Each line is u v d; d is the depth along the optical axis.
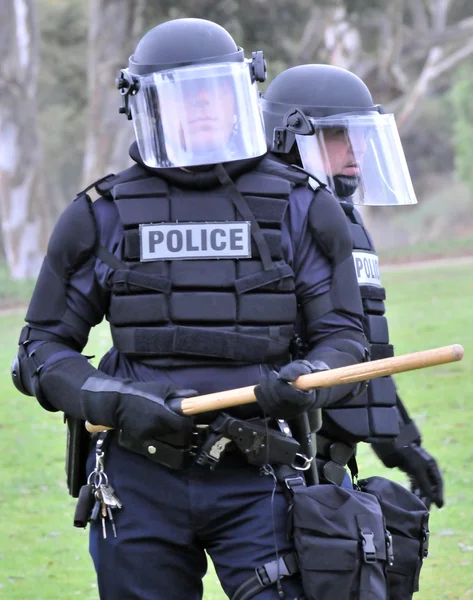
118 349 6.76
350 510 6.47
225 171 6.66
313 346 6.80
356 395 6.80
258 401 6.17
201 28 6.82
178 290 6.59
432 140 99.75
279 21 52.69
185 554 6.70
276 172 6.79
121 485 6.69
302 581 6.41
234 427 6.43
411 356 5.94
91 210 6.76
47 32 68.62
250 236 6.60
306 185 6.80
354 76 9.28
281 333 6.62
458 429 18.38
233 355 6.55
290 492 6.55
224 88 6.66
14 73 56.16
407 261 57.56
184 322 6.58
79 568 12.47
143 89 6.70
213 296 6.56
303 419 6.76
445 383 22.52
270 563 6.46
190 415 6.35
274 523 6.52
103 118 54.44
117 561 6.68
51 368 6.70
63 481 16.38
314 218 6.73
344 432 8.01
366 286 8.54
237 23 52.22
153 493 6.62
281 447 6.51
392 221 95.56
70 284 6.79
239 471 6.57
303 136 8.92
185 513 6.61
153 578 6.66
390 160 9.20
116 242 6.72
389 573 7.08
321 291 6.73
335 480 8.05
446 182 99.88
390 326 31.48
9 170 56.50
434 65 70.06
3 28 56.03
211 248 6.59
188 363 6.59
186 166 6.68
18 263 56.84
